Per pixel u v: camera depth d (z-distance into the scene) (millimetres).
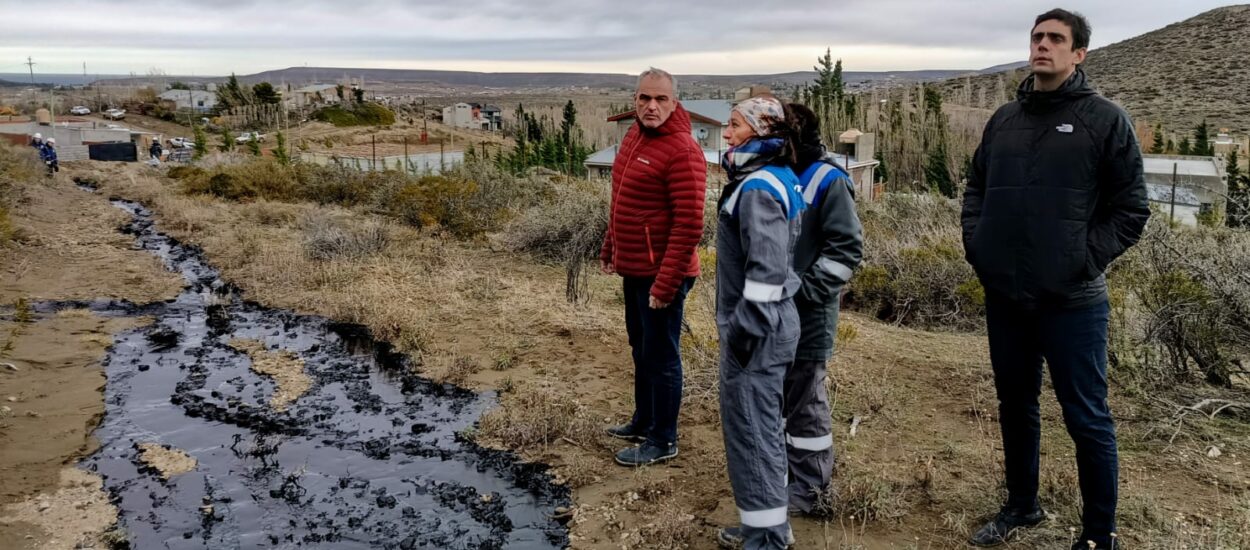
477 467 4125
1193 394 4465
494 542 3398
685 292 3791
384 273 8492
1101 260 2756
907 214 10852
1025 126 2852
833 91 58719
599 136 79625
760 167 2879
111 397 5152
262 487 3932
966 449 3939
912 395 4738
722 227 3006
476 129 122438
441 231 11234
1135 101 110812
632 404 4828
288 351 6168
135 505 3727
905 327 6715
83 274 8828
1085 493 2895
